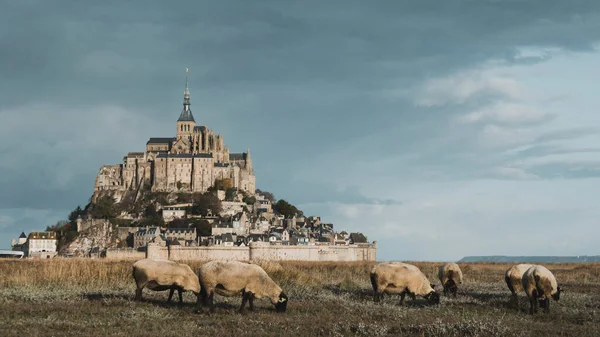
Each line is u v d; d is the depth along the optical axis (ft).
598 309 134.72
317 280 194.59
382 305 136.15
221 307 127.65
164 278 126.11
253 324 108.58
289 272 191.01
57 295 141.38
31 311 117.80
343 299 146.41
